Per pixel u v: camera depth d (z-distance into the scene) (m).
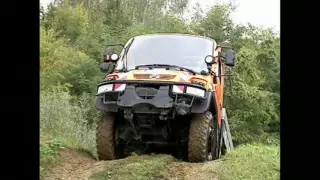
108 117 7.66
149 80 7.08
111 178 5.80
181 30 29.27
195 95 6.99
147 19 37.00
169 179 5.83
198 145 7.21
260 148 6.88
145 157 6.73
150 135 7.72
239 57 24.91
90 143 10.02
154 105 6.97
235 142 23.89
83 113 15.85
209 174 6.01
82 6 32.31
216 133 8.24
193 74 7.78
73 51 25.39
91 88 22.97
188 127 7.73
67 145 7.79
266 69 27.66
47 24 29.09
